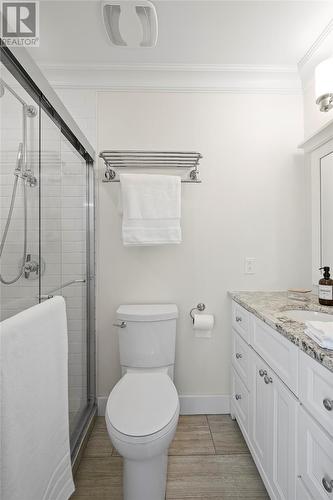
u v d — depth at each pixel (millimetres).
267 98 1857
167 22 1425
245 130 1853
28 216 1079
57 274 1351
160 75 1813
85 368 1791
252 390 1368
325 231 1644
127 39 1524
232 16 1393
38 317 897
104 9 1329
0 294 907
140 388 1331
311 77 1752
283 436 1011
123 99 1832
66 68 1766
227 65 1775
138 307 1752
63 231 1427
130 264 1839
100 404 1841
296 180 1859
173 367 1686
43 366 921
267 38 1553
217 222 1853
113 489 1266
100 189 1831
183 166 1834
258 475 1340
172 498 1221
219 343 1859
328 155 1599
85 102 1829
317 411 793
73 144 1552
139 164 1818
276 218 1863
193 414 1846
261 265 1856
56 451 1004
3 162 940
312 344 817
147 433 1031
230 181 1852
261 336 1258
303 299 1552
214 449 1507
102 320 1837
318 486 780
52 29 1468
